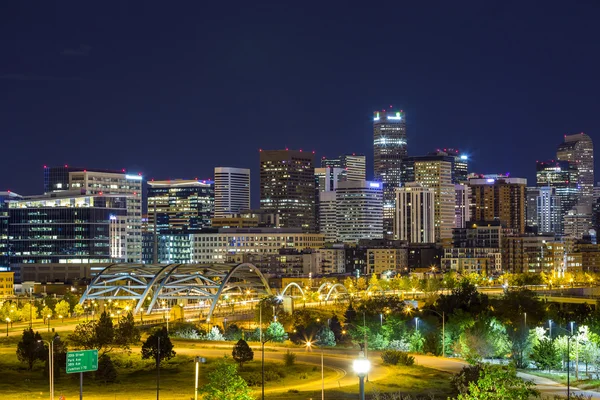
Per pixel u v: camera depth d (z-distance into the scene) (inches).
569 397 5713.6
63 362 7027.6
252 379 6446.9
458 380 5649.6
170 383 6461.6
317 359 7701.8
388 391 6013.8
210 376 4724.4
